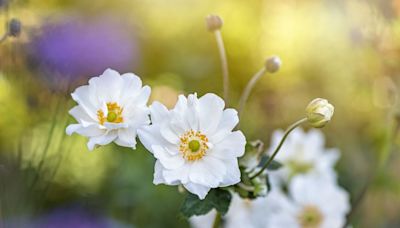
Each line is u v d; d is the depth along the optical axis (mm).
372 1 1316
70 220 1231
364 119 1595
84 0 2014
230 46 2121
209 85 2031
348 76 1660
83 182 1392
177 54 2066
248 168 772
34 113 1108
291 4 2045
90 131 725
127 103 729
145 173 1368
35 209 961
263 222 938
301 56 1925
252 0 2176
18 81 1074
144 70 2061
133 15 2059
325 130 1682
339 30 1703
